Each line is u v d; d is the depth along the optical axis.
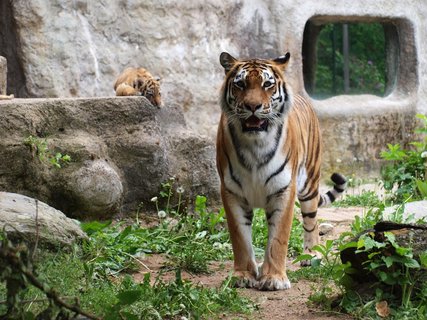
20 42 11.30
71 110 8.38
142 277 6.84
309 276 6.93
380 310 5.46
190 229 8.30
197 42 12.73
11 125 7.89
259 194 6.76
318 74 23.58
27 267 3.72
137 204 8.85
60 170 8.09
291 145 6.81
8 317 3.97
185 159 9.38
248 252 6.82
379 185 12.66
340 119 13.95
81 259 6.74
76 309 3.81
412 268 5.58
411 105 14.78
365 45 24.53
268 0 13.41
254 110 6.48
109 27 11.99
